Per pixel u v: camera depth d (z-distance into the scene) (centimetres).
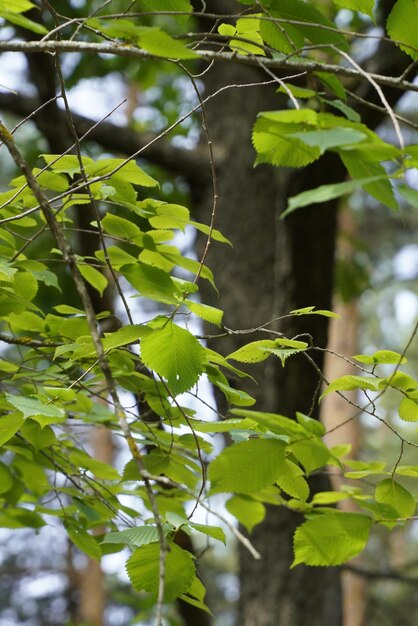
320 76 176
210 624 455
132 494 259
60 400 211
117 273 222
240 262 467
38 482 268
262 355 200
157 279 200
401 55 375
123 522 235
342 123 132
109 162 198
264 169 483
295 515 423
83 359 234
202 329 457
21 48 168
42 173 208
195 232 496
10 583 1543
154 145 471
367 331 1653
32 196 219
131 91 1039
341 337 1212
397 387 183
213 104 499
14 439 249
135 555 174
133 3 190
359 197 1280
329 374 1194
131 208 204
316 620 422
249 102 490
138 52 167
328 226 388
